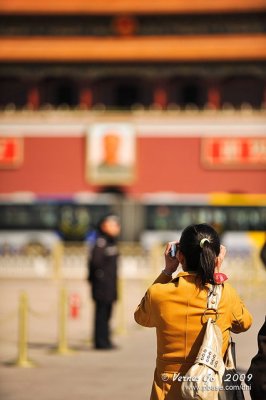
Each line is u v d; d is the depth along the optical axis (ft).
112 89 480.64
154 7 462.60
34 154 442.91
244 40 460.96
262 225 402.72
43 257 385.50
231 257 381.19
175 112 439.22
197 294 55.06
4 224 413.80
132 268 378.53
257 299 260.21
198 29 467.93
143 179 440.04
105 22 469.98
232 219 404.57
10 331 184.75
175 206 408.46
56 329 188.24
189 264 56.34
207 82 465.88
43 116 442.91
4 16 467.93
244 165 436.35
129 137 441.27
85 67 470.80
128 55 462.19
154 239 405.80
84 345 159.94
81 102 469.57
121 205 409.49
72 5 464.65
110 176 440.86
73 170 442.09
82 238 407.64
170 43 462.60
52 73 470.80
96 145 441.27
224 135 437.99
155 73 467.93
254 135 436.76
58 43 467.11
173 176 438.40
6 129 443.32
